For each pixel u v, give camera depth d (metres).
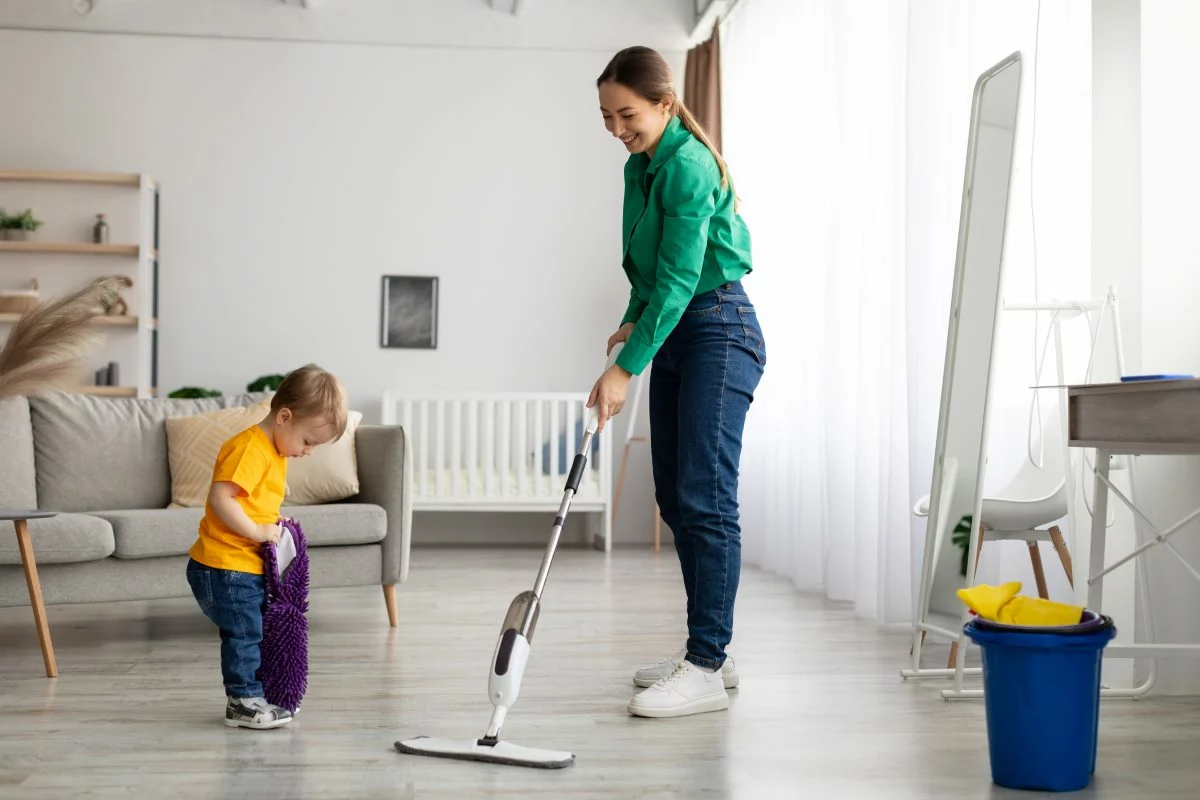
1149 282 2.68
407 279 6.45
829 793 1.79
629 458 6.55
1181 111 2.70
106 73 6.26
